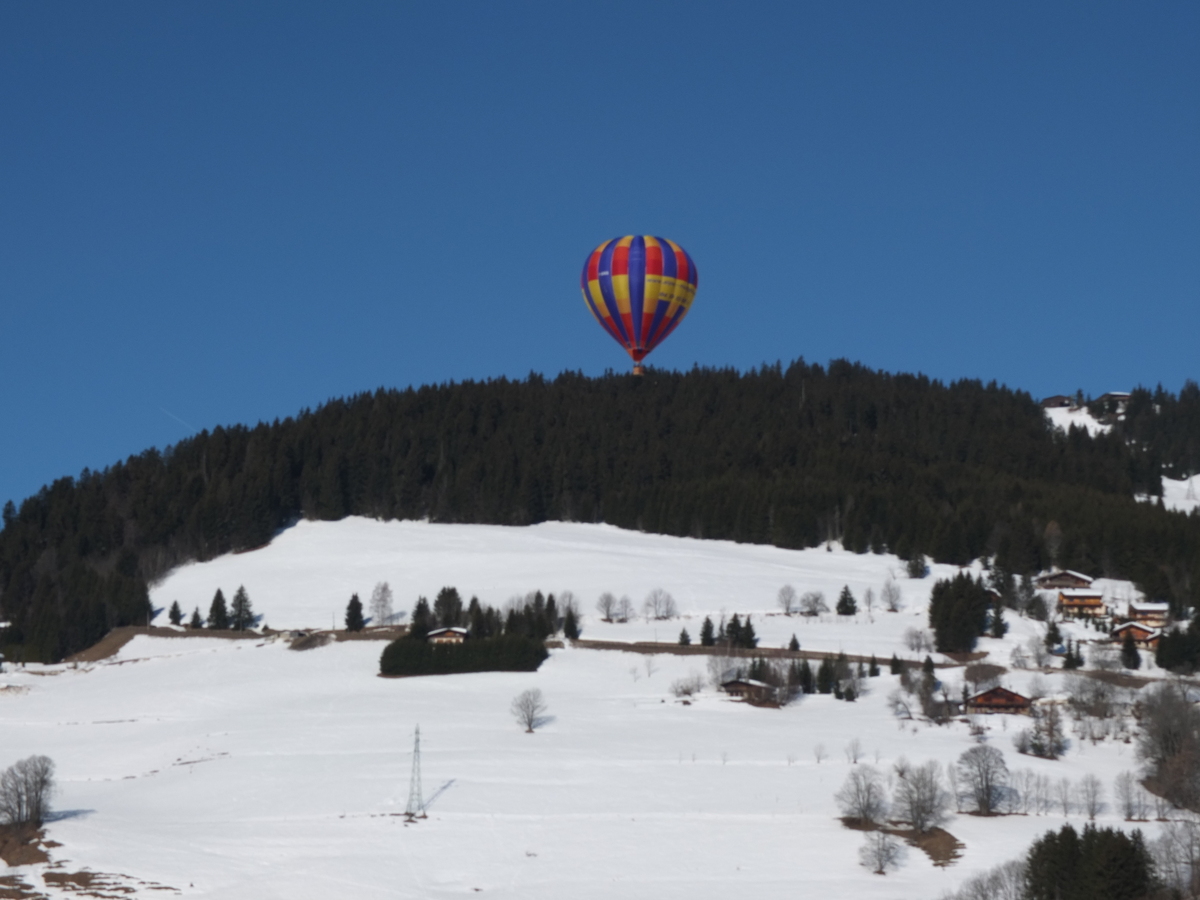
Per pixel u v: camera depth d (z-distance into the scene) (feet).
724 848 394.32
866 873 373.20
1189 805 423.23
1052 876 317.01
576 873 376.07
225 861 386.52
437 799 439.63
